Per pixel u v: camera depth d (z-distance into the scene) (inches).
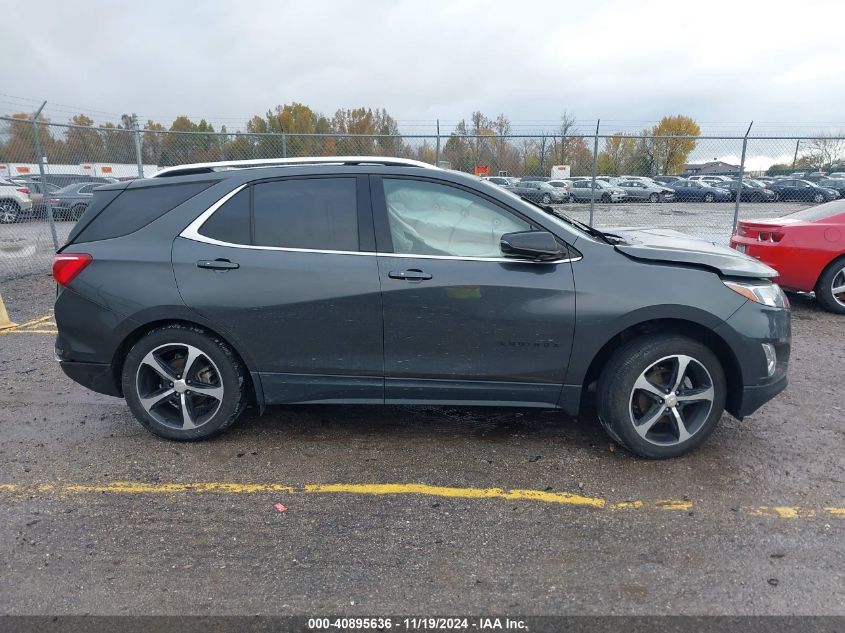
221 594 99.5
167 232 142.5
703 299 131.3
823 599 97.0
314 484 133.3
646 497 126.7
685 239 161.8
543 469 138.8
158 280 140.0
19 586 101.6
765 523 117.3
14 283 377.1
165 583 102.2
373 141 480.4
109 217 146.4
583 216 480.4
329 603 97.3
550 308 133.5
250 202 141.8
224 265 138.4
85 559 108.5
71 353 147.3
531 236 128.7
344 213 139.2
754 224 301.6
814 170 495.8
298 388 144.3
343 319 137.6
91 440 154.9
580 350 135.1
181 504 125.7
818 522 117.4
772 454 144.6
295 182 141.6
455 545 112.0
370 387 142.3
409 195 138.9
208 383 148.4
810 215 297.3
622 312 131.9
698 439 139.9
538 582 101.9
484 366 138.0
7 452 148.7
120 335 143.3
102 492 130.4
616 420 137.9
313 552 110.2
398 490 130.7
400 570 105.2
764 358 135.1
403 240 137.5
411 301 135.2
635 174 486.0
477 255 136.1
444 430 159.9
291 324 138.9
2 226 485.1
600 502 125.1
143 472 138.6
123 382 147.7
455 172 141.1
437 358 138.5
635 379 135.6
